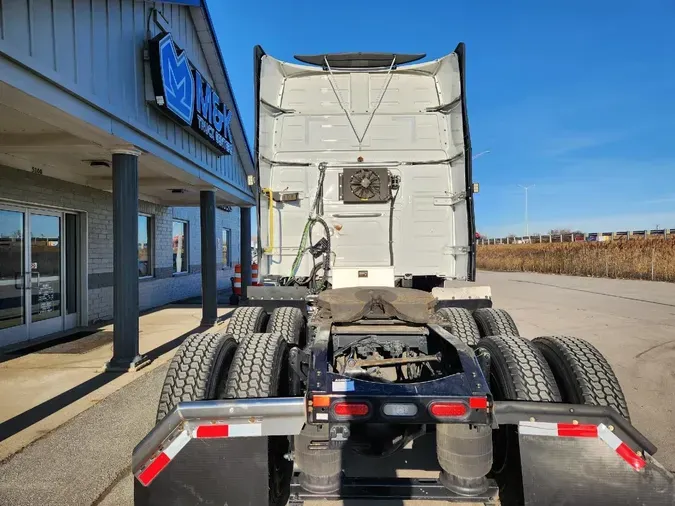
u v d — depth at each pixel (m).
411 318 3.03
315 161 4.96
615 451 2.01
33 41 3.70
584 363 2.45
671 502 1.99
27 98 3.78
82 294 8.26
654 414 4.03
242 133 10.17
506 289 15.82
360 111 4.97
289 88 4.99
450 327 3.05
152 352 6.36
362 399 1.99
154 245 11.37
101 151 5.77
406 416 1.98
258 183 4.73
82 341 7.02
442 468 2.23
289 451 2.37
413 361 2.77
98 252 8.64
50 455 3.26
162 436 2.01
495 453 2.69
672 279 17.75
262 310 4.33
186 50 7.62
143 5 5.72
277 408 2.01
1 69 3.42
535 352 2.51
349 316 3.02
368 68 5.02
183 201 11.41
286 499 2.56
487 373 2.62
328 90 4.98
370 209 4.95
